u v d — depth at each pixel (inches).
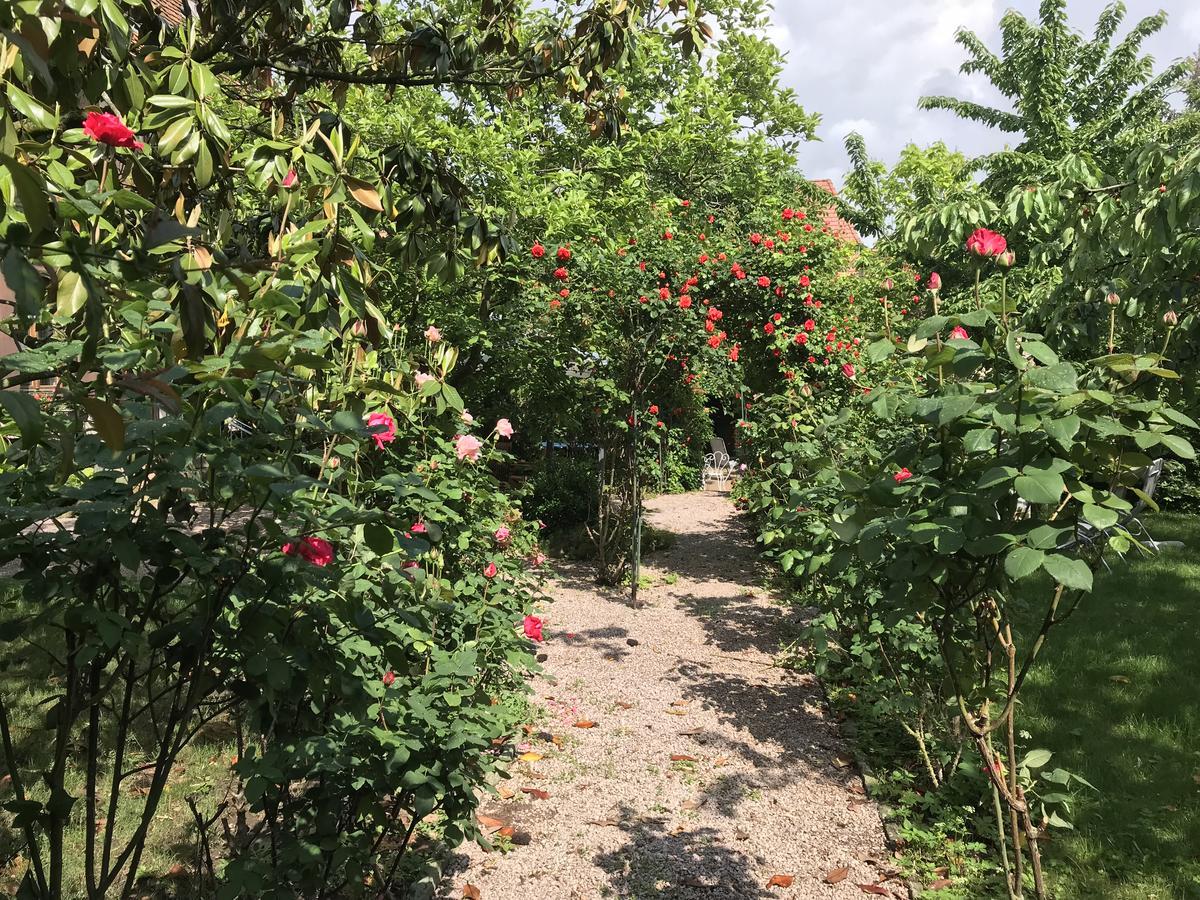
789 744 160.7
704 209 478.0
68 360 55.1
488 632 126.3
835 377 275.7
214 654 66.4
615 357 293.0
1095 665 183.6
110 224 64.4
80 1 52.5
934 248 165.3
